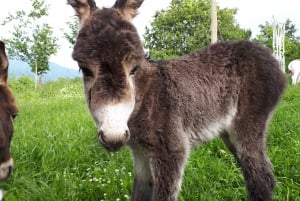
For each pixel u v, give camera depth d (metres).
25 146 1.57
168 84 1.06
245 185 1.24
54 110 2.65
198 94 1.12
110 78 0.80
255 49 1.23
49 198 1.24
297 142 1.62
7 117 0.91
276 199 1.25
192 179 1.32
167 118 1.04
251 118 1.19
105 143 0.81
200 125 1.13
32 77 6.11
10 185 1.31
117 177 1.35
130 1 0.93
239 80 1.19
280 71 1.25
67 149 1.56
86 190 1.30
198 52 1.20
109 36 0.81
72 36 6.34
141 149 1.06
